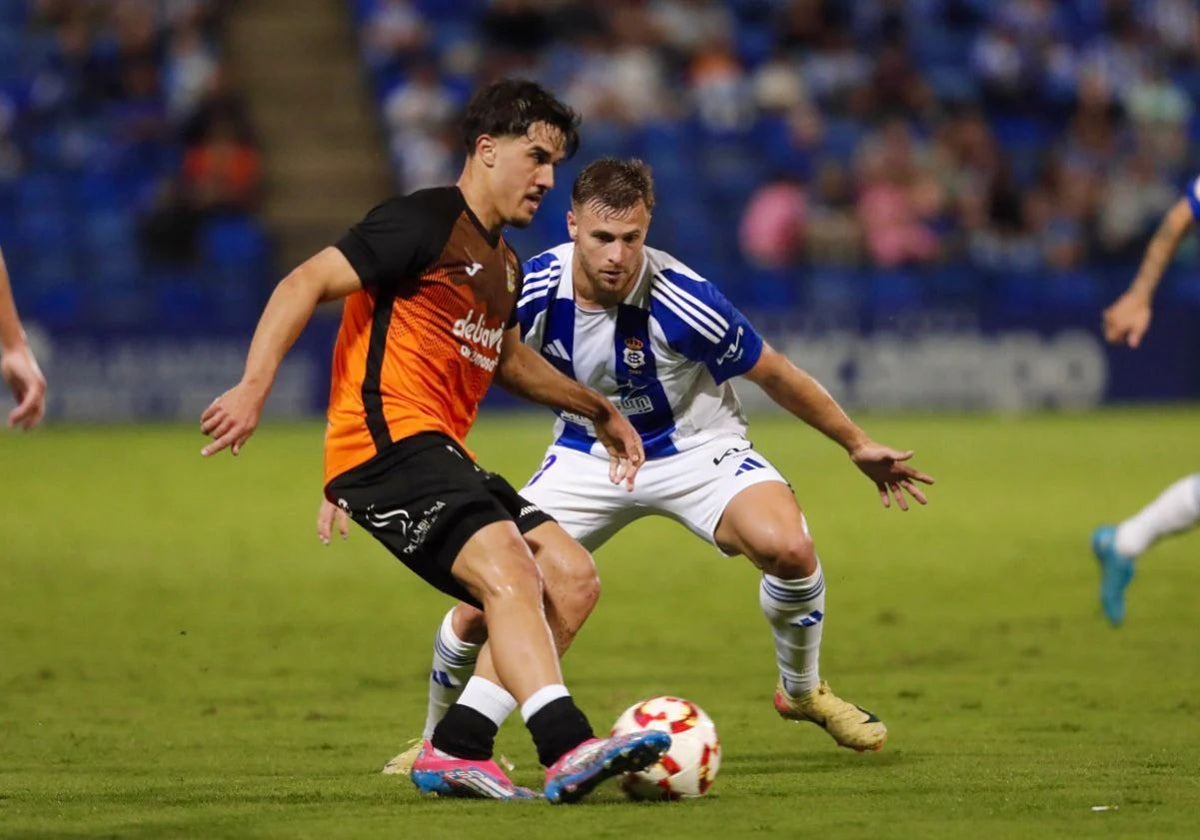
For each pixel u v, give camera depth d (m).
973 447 67.38
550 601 18.38
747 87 93.69
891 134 88.56
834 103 94.62
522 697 16.91
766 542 21.09
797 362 79.94
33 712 25.31
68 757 21.64
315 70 93.50
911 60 99.00
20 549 44.12
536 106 18.08
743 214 89.50
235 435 16.84
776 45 96.06
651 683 27.83
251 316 77.00
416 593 38.28
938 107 96.31
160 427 75.00
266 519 50.25
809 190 90.56
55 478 58.88
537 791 19.06
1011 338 81.88
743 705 25.84
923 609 35.50
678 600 37.31
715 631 33.31
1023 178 95.00
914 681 27.75
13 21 91.06
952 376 81.44
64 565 41.62
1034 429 74.00
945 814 16.58
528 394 20.00
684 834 15.50
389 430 17.91
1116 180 91.19
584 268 21.30
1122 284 87.62
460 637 20.38
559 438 23.36
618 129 90.56
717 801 17.45
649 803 17.33
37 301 78.31
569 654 30.80
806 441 73.44
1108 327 28.97
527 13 92.62
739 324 21.55
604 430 20.42
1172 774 19.39
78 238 83.12
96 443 69.12
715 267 86.38
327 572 41.22
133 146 86.62
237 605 36.44
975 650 30.80
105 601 36.72
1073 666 29.02
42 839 15.52
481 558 17.36
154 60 89.25
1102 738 22.56
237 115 85.88
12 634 32.72
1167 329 83.38
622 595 38.06
